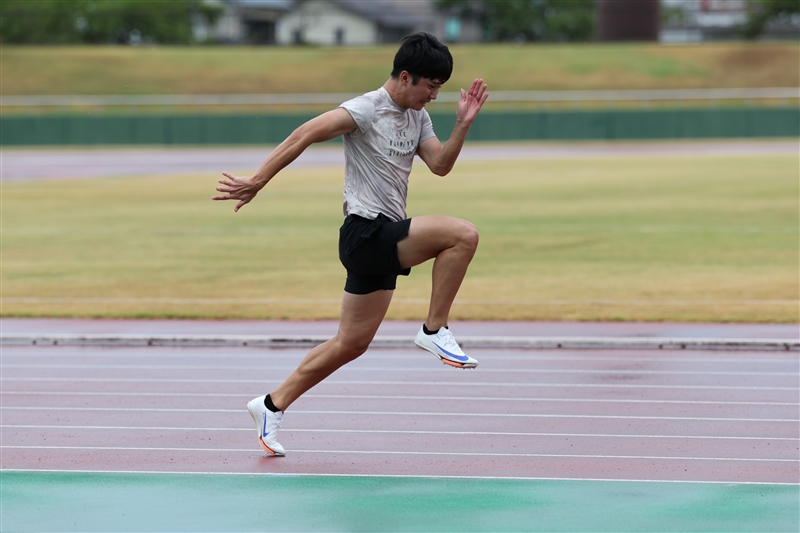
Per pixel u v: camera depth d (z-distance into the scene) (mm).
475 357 28297
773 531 14844
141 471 17922
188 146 151875
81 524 15242
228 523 15266
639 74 188250
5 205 76250
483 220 63781
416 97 16562
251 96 178125
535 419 21734
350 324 17812
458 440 20062
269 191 87875
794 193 77438
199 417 21969
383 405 22984
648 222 61938
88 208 74125
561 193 81125
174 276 43719
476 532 14805
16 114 156875
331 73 192875
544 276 42969
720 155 120750
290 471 17906
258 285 41312
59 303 37125
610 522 15227
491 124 151125
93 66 193125
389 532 14867
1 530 14992
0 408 22750
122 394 24109
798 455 18984
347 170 17188
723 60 190875
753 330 31734
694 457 18859
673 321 33375
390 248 16797
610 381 25312
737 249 50375
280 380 25625
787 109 146625
